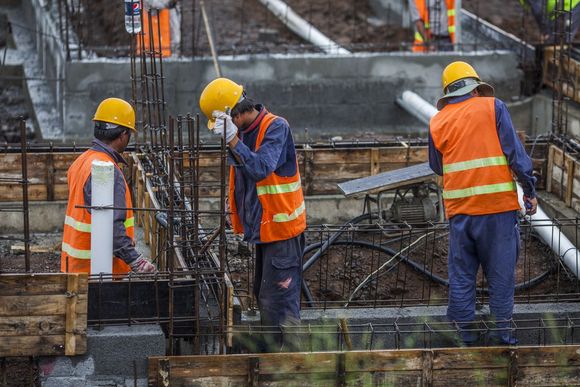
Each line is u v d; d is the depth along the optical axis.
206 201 23.06
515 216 17.28
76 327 15.35
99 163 15.63
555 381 16.19
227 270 17.42
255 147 15.93
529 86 34.19
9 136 34.81
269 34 37.81
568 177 22.86
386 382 15.84
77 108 31.42
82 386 15.64
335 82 33.19
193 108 32.25
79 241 16.17
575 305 18.89
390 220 21.66
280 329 16.52
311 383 15.70
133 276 15.84
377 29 39.47
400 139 26.05
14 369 16.61
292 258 16.52
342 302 19.17
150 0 27.28
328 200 23.42
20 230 22.67
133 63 21.48
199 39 36.12
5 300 15.12
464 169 17.03
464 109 17.09
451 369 15.95
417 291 19.95
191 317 16.09
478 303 18.56
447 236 21.67
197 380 15.41
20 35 41.09
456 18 33.97
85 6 36.66
